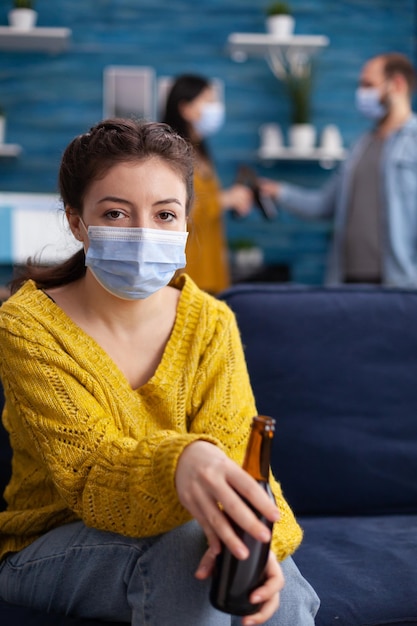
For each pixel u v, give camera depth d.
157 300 1.28
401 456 1.66
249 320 1.69
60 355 1.17
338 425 1.65
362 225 3.67
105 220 1.17
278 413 1.64
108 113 4.94
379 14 5.11
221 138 5.08
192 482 0.92
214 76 5.04
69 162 1.22
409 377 1.71
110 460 1.06
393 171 3.55
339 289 1.79
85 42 4.92
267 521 0.92
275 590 0.95
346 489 1.64
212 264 3.54
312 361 1.68
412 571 1.30
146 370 1.26
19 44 4.77
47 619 1.12
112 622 1.12
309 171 5.16
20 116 4.91
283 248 5.16
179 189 1.19
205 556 0.95
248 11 5.01
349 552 1.39
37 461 1.26
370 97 3.62
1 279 4.75
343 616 1.18
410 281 3.57
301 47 4.91
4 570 1.22
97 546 1.10
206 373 1.25
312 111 5.12
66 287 1.31
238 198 3.95
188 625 1.00
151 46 4.97
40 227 4.20
